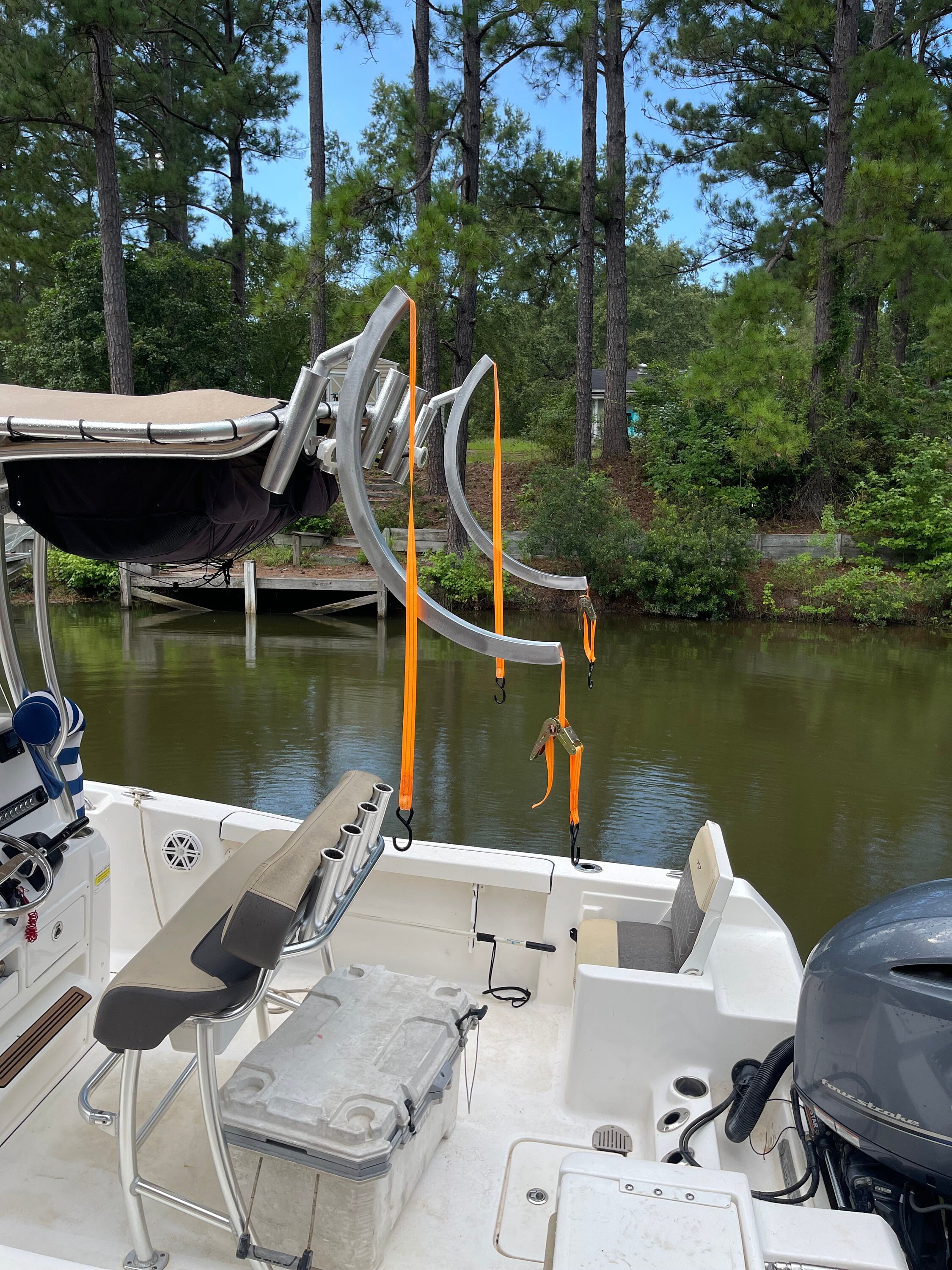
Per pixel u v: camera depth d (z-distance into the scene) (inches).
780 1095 87.4
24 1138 91.4
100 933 105.4
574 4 735.1
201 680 487.2
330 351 64.0
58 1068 99.7
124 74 1021.2
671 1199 55.9
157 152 1124.5
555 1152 88.4
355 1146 68.6
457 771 337.1
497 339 1029.2
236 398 75.9
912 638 677.3
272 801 297.7
